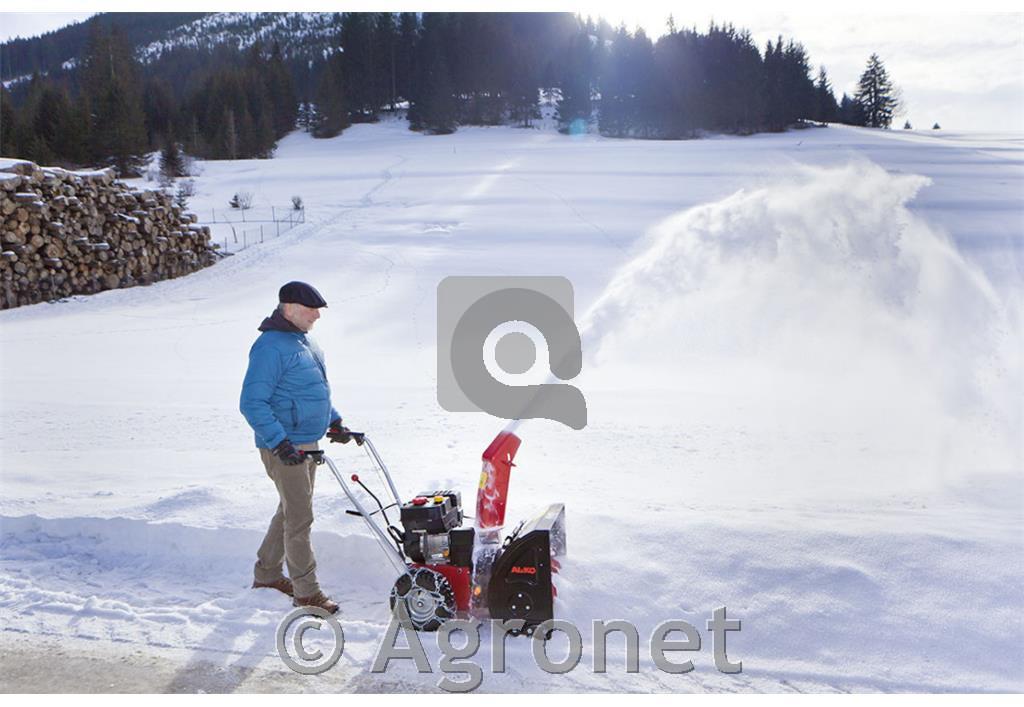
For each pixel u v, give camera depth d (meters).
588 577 4.41
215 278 26.22
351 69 140.50
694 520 4.86
